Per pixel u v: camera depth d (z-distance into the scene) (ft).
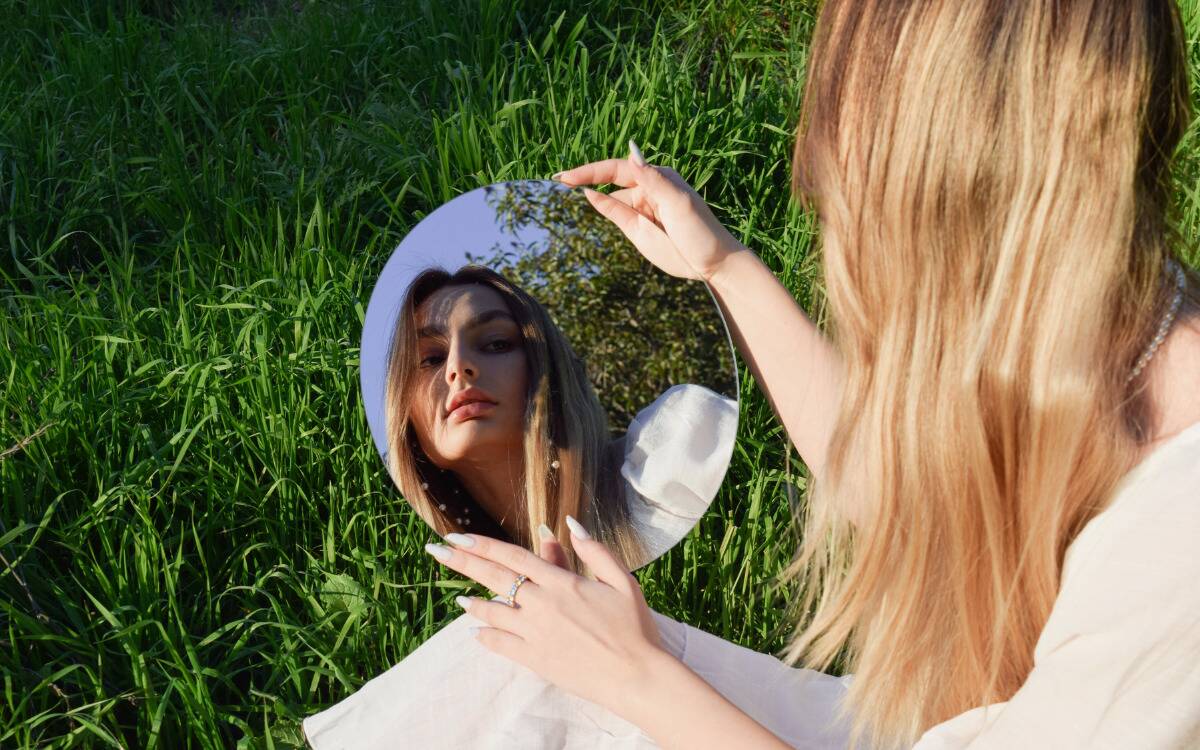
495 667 4.85
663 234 5.25
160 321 7.98
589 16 11.43
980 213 3.34
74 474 7.06
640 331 5.25
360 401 7.13
